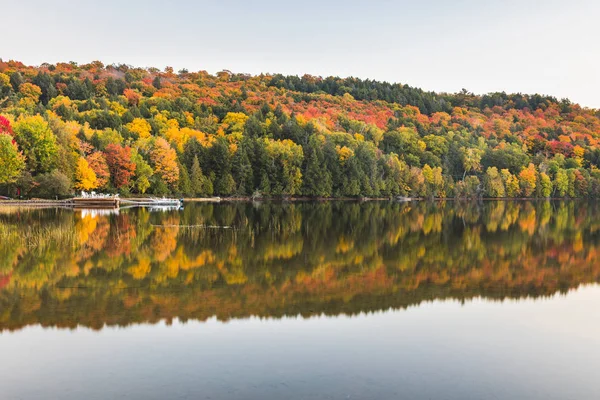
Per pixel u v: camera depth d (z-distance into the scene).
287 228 45.59
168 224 46.66
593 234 45.19
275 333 15.66
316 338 15.29
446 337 15.71
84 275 22.89
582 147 183.38
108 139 98.44
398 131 169.38
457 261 29.14
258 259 28.22
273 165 121.88
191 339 14.97
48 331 15.46
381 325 16.72
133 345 14.42
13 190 78.19
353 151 136.12
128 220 50.00
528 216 71.38
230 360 13.46
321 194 124.75
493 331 16.41
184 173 107.75
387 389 11.96
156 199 87.44
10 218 49.00
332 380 12.37
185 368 12.90
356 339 15.30
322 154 128.38
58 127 87.12
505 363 13.77
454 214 73.31
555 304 19.92
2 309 17.48
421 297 20.53
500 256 31.31
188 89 196.12
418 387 12.13
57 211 61.50
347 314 17.86
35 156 79.06
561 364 13.78
